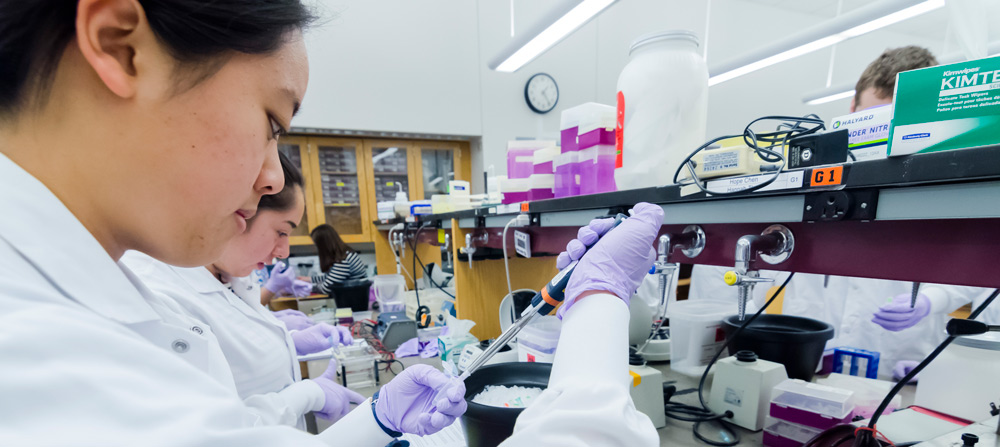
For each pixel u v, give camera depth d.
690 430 0.79
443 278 2.52
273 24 0.29
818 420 0.70
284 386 1.01
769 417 0.76
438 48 3.55
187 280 0.87
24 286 0.22
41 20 0.24
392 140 3.68
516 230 1.11
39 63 0.25
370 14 3.32
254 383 0.91
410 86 3.47
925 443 0.59
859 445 0.58
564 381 0.38
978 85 0.32
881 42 5.13
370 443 0.64
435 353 1.33
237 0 0.26
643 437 0.33
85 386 0.19
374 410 0.66
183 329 0.40
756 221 0.54
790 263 0.54
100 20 0.24
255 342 0.92
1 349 0.18
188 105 0.27
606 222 0.61
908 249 0.43
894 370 1.07
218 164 0.29
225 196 0.31
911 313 1.07
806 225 0.52
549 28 2.12
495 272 1.44
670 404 0.88
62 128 0.27
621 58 4.29
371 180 3.60
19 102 0.26
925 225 0.41
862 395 0.81
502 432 0.59
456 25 3.61
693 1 4.43
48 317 0.21
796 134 0.56
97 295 0.29
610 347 0.40
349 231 3.60
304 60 0.34
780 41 2.40
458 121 3.66
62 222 0.27
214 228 0.33
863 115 0.53
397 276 2.24
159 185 0.29
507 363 0.83
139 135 0.27
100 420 0.19
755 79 4.69
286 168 0.99
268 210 0.94
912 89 0.36
